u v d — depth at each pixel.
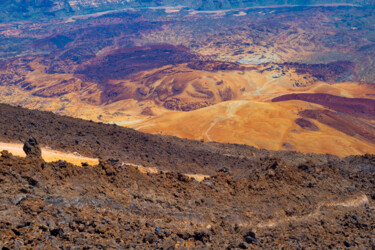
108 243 17.78
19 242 15.04
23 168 22.34
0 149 30.92
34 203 18.56
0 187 19.36
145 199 26.23
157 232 20.75
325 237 28.11
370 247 26.78
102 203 22.42
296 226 29.66
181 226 23.55
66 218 18.30
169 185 31.16
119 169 29.45
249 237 23.61
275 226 28.94
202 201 29.73
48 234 16.59
